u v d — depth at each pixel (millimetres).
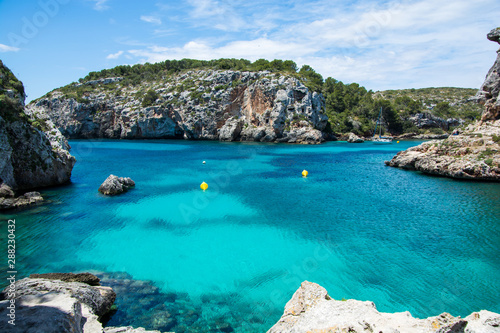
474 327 6578
